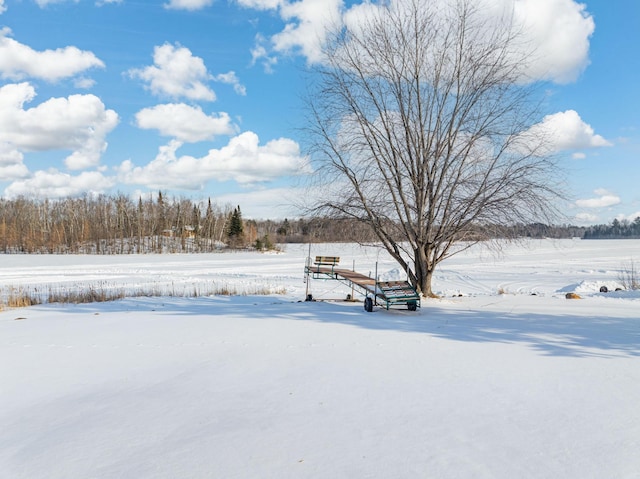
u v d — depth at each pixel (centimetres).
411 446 400
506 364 674
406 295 1232
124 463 381
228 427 453
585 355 722
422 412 484
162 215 10169
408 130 1435
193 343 871
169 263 4881
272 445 407
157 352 803
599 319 1066
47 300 1880
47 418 501
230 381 615
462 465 362
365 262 4616
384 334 925
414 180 1457
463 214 1394
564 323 1017
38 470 375
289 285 2552
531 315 1139
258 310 1369
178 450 402
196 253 7512
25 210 10138
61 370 694
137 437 437
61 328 1092
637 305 1309
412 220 1523
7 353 815
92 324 1148
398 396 538
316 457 380
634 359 692
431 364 681
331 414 483
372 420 463
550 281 2830
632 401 508
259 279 2948
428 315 1178
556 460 370
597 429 433
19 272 3588
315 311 1319
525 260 4928
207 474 354
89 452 407
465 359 708
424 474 348
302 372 648
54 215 10200
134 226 9856
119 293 2091
